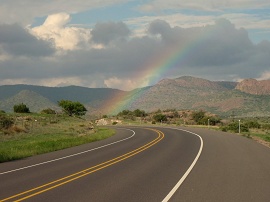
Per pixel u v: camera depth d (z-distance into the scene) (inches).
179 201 380.5
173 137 1523.1
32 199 390.9
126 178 528.4
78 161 741.3
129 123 4025.6
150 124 3715.6
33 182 497.0
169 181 501.4
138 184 479.5
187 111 5585.6
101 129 2423.7
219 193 420.5
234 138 1392.7
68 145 1119.6
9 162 735.1
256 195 410.0
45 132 1795.0
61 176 548.7
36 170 615.5
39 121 2363.4
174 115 5295.3
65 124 2439.7
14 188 453.7
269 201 382.0
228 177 532.1
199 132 1873.8
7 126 1699.1
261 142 1295.5
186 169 615.8
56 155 865.5
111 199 390.3
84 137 1445.6
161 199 389.7
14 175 561.9
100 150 989.2
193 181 499.8
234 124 2267.5
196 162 708.7
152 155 850.8
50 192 428.1
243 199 390.3
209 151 924.0
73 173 577.9
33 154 886.4
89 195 410.6
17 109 3410.4
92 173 577.6
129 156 831.7
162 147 1067.3
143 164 688.4
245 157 786.8
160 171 596.1
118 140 1403.8
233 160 735.7
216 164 676.7
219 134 1665.8
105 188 452.1
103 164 690.2
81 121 3004.4
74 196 405.4
